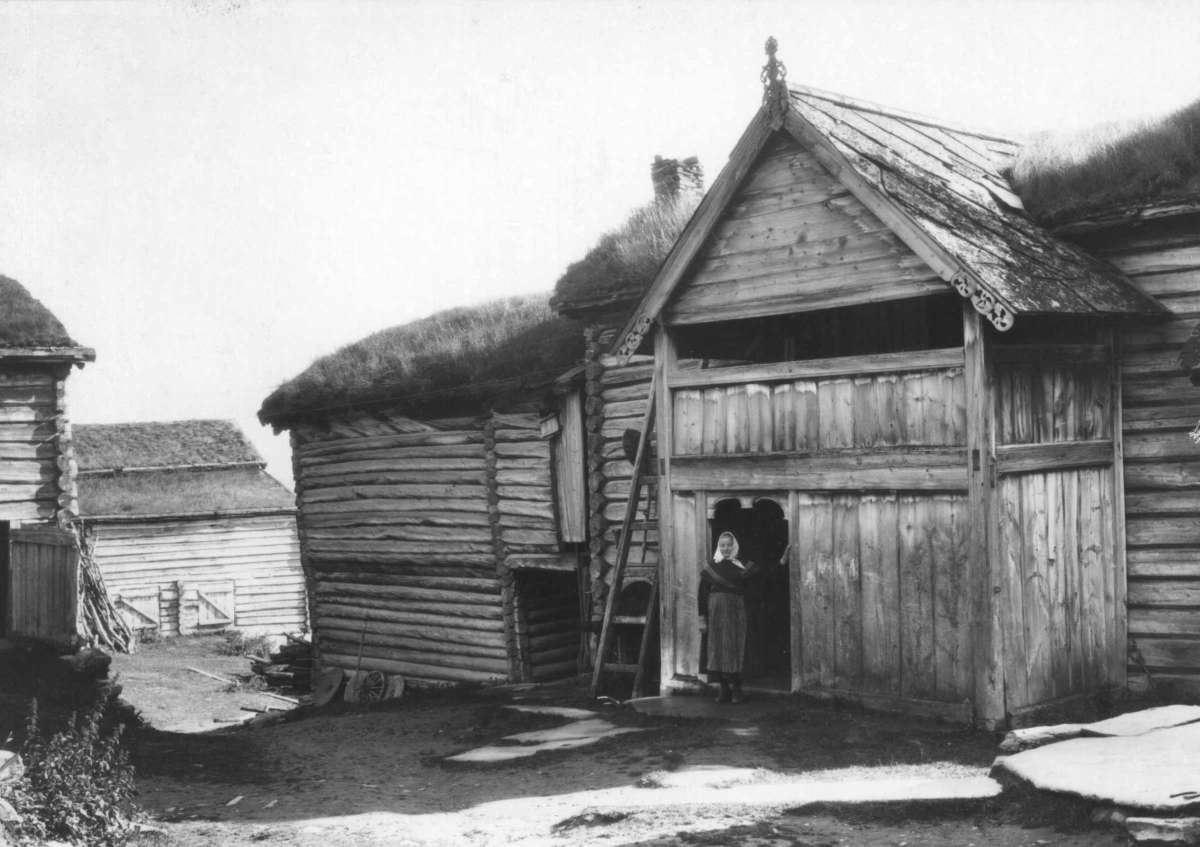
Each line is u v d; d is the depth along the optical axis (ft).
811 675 41.83
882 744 36.11
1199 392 41.52
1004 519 37.70
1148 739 31.07
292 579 132.16
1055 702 39.04
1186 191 41.37
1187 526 41.70
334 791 36.88
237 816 33.30
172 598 127.03
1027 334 41.06
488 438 64.64
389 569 71.05
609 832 28.63
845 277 40.52
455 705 56.85
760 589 50.78
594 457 58.65
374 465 71.00
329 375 73.61
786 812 29.32
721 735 38.52
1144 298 42.01
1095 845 25.11
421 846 28.53
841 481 40.78
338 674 73.51
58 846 26.99
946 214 39.78
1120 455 42.42
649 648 52.34
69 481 63.62
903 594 39.37
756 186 43.01
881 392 40.01
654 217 60.44
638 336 45.68
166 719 78.59
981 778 30.50
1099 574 41.34
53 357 62.54
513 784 35.78
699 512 44.93
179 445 140.77
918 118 49.47
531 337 65.36
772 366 42.68
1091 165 45.06
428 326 72.84
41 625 58.95
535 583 65.46
